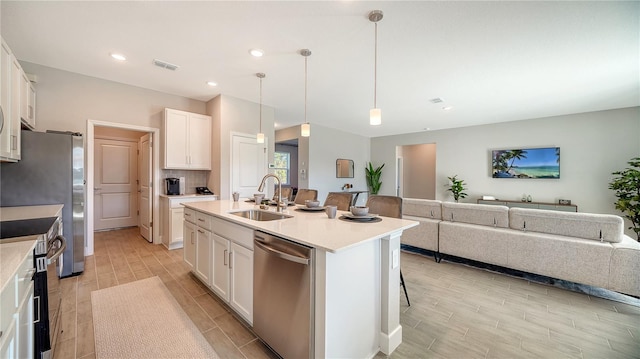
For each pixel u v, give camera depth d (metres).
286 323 1.56
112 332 1.90
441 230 3.51
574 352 1.76
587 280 2.54
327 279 1.37
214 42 2.61
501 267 3.37
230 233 2.12
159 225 4.18
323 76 3.45
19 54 2.88
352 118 5.95
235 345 1.79
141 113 3.94
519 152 5.80
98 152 5.05
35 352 1.35
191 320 2.07
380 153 8.33
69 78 3.36
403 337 1.91
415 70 3.21
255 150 4.71
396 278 1.81
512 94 4.04
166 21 2.26
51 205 2.71
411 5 2.03
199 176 4.59
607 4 1.96
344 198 2.84
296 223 1.92
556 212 2.82
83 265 2.96
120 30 2.41
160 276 2.91
